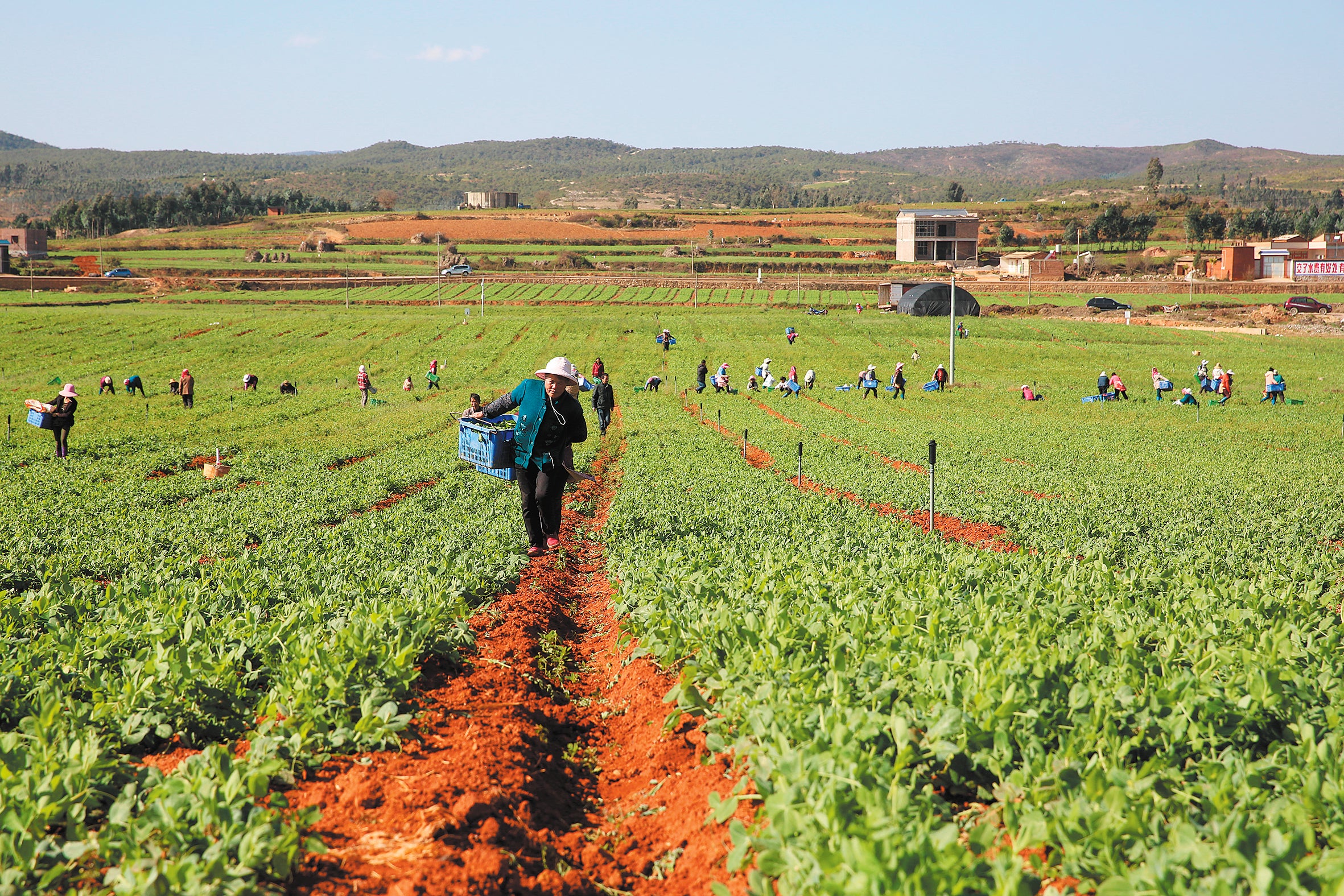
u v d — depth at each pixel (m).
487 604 9.09
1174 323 84.12
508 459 9.18
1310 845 3.71
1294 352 65.50
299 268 133.38
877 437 29.88
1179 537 13.59
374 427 33.38
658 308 95.69
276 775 4.82
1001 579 9.06
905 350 68.19
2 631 7.09
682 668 6.91
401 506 15.97
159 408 39.34
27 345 64.75
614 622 9.35
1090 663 5.67
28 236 148.25
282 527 14.34
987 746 4.68
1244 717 5.04
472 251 157.75
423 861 4.09
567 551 12.80
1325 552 12.45
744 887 3.97
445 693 6.45
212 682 5.83
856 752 4.27
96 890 3.75
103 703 5.44
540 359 64.00
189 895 3.51
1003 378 55.62
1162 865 3.38
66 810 4.26
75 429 31.78
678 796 5.13
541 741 5.90
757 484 19.19
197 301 99.69
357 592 8.56
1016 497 17.64
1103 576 9.05
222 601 8.08
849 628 6.61
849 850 3.36
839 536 12.26
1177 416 37.78
